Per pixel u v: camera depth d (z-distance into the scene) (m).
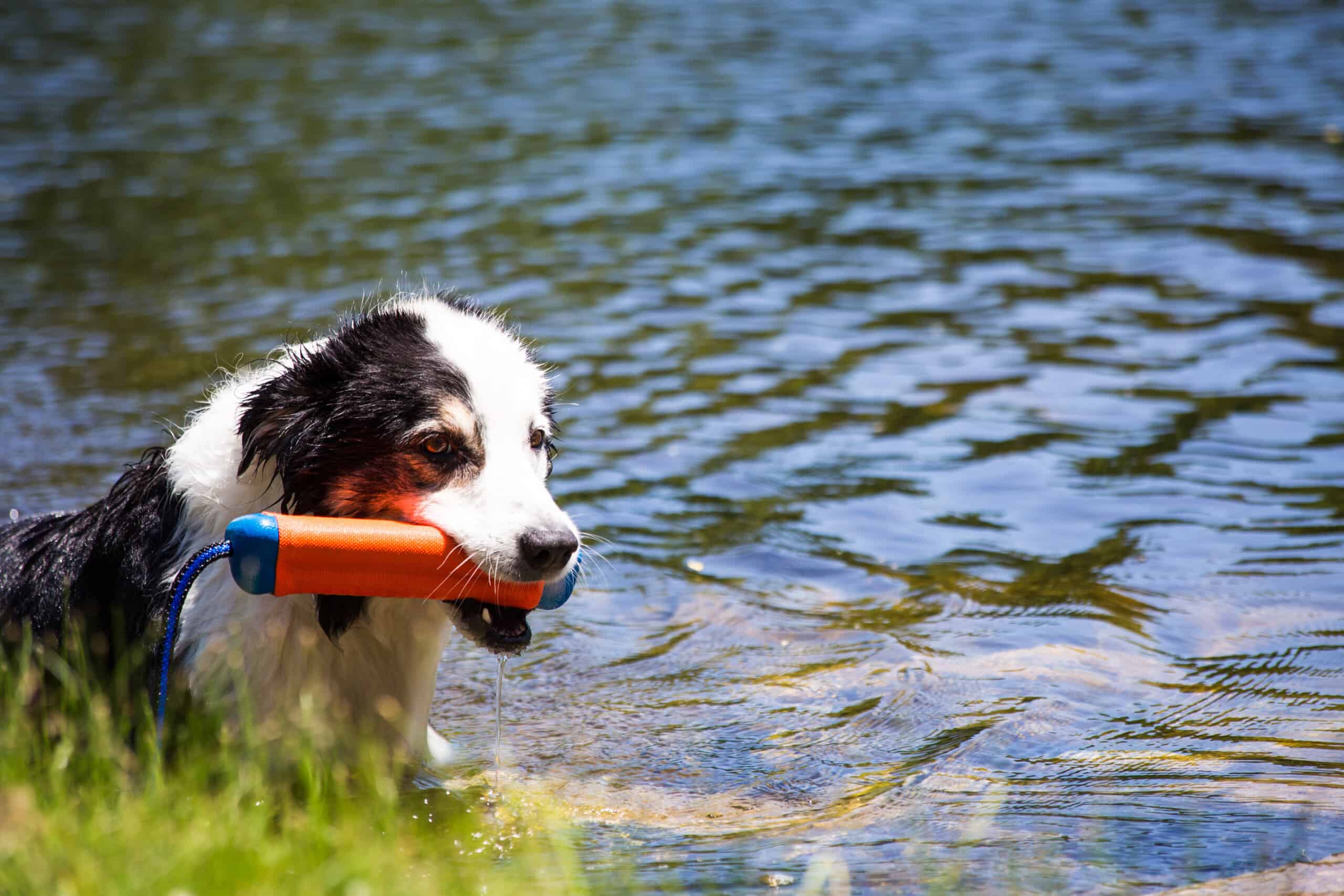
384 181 13.15
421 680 4.29
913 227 11.66
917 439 7.31
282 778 3.96
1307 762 4.16
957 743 4.39
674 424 7.53
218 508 4.07
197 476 4.10
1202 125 15.24
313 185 12.98
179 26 22.92
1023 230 11.45
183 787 3.55
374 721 4.25
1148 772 4.12
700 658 5.19
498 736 4.44
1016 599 5.54
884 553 6.04
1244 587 5.53
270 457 3.95
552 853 3.66
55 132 15.13
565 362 8.45
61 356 8.26
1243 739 4.35
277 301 9.35
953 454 7.11
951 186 12.99
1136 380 8.05
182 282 9.90
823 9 24.81
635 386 8.08
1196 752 4.26
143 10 24.44
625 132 15.34
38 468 6.54
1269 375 8.02
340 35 22.30
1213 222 11.45
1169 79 17.95
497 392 3.99
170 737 3.88
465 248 10.94
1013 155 14.16
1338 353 8.30
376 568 3.76
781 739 4.53
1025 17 23.53
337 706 4.19
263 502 4.09
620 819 3.96
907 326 9.19
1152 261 10.47
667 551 6.09
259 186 12.91
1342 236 10.88
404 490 3.92
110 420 7.20
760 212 12.18
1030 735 4.42
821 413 7.70
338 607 4.02
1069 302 9.59
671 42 21.45
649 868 3.53
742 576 5.86
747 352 8.70
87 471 6.54
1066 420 7.49
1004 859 3.50
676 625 5.47
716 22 23.41
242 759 3.84
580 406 7.77
